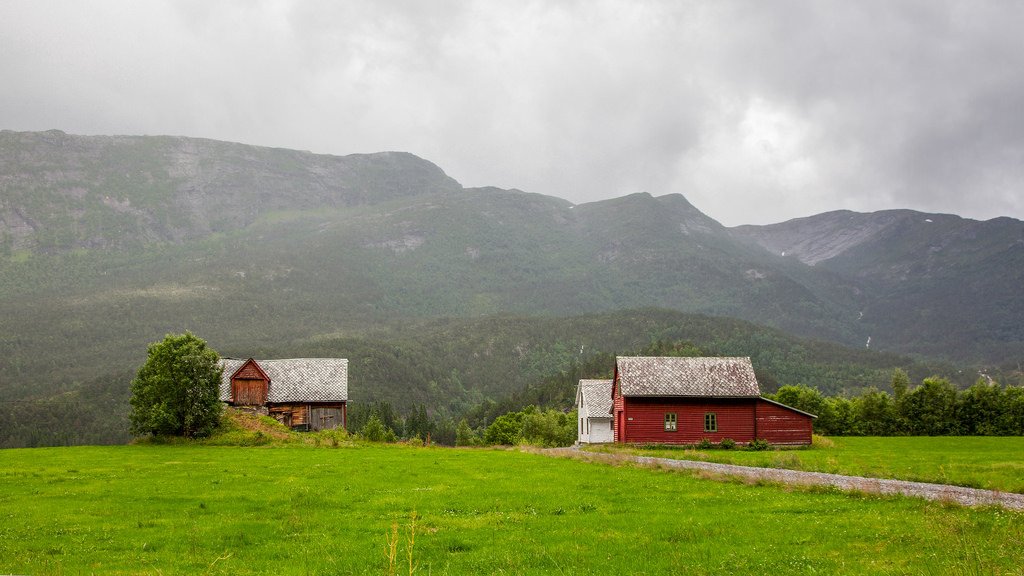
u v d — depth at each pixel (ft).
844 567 60.75
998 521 78.48
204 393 238.68
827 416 353.10
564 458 181.78
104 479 134.41
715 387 251.19
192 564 66.85
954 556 62.90
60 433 623.36
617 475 136.05
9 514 94.79
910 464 159.02
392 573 57.57
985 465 153.07
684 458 178.60
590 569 62.54
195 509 97.96
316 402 300.20
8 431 613.93
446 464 164.86
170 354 237.45
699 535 76.13
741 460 173.06
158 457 186.19
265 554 70.95
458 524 84.89
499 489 115.96
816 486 108.47
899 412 342.64
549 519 87.76
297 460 176.76
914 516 84.33
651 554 67.92
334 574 62.54
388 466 159.12
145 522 87.81
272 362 312.50
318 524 85.61
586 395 318.65
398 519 88.79
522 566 63.93
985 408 326.65
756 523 82.38
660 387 250.16
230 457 186.09
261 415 265.54
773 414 250.37
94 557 70.18
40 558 69.92
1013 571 56.65
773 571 60.75
